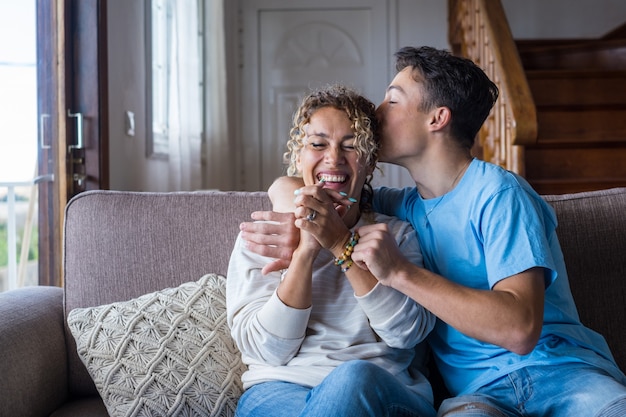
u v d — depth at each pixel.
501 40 3.13
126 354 1.41
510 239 1.19
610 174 3.60
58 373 1.56
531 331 1.10
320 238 1.18
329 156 1.30
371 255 1.16
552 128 3.84
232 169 5.10
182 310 1.48
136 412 1.37
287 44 5.23
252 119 5.23
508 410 1.23
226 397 1.39
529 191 1.29
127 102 3.03
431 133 1.34
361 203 1.45
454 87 1.30
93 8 2.57
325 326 1.30
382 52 5.17
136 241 1.63
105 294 1.62
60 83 2.50
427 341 1.46
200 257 1.62
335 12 5.20
